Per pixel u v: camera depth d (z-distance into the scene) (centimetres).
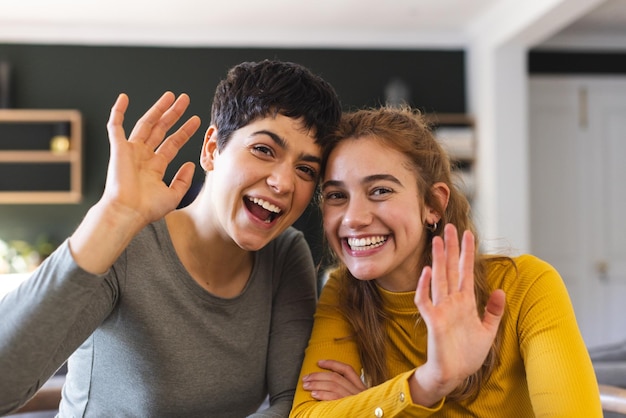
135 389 142
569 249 609
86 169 592
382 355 154
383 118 146
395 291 152
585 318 607
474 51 595
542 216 608
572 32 601
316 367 150
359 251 142
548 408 131
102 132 591
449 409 145
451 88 618
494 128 552
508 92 554
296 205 144
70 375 150
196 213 149
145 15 550
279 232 145
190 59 595
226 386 149
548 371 133
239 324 151
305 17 559
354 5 529
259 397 158
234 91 140
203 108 594
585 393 130
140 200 117
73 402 148
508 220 551
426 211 148
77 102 590
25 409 192
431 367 118
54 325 113
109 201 116
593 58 614
